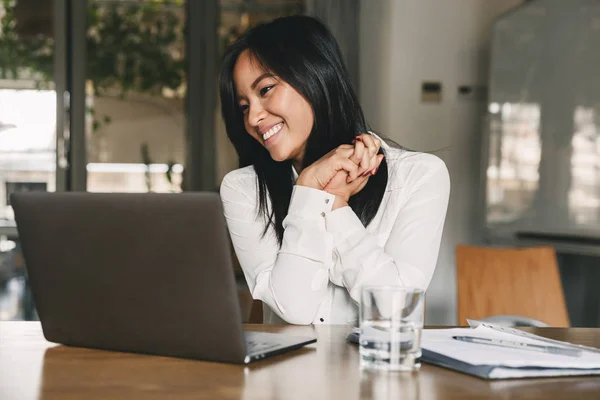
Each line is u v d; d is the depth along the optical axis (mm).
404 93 4082
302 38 1565
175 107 4582
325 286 1415
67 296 1093
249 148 1704
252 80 1566
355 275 1402
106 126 4512
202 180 4594
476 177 4121
